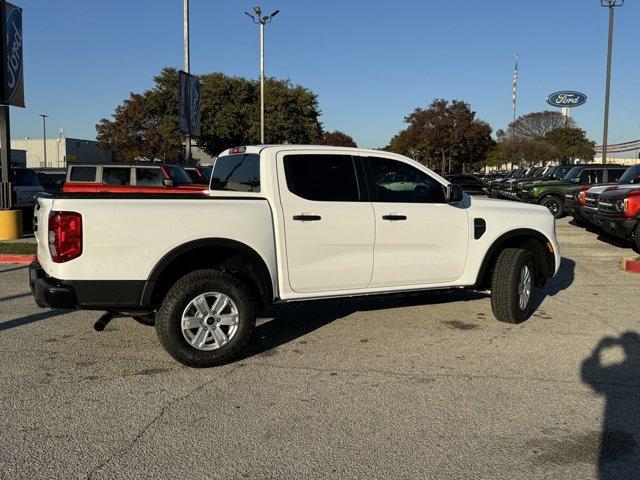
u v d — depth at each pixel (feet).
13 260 36.35
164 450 11.87
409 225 19.47
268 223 17.21
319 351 18.31
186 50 77.66
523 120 225.56
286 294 17.87
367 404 14.20
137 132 162.09
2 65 44.70
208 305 16.60
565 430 12.80
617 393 14.89
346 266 18.57
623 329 20.76
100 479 10.75
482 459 11.52
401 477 10.85
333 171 18.63
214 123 148.87
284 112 151.74
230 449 11.91
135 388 15.20
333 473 10.99
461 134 160.97
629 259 33.68
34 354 17.93
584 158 209.05
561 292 27.20
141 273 15.64
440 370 16.60
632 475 10.91
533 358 17.63
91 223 15.15
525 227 21.57
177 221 15.94
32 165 262.47
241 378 15.96
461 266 20.63
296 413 13.67
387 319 22.16
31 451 11.78
